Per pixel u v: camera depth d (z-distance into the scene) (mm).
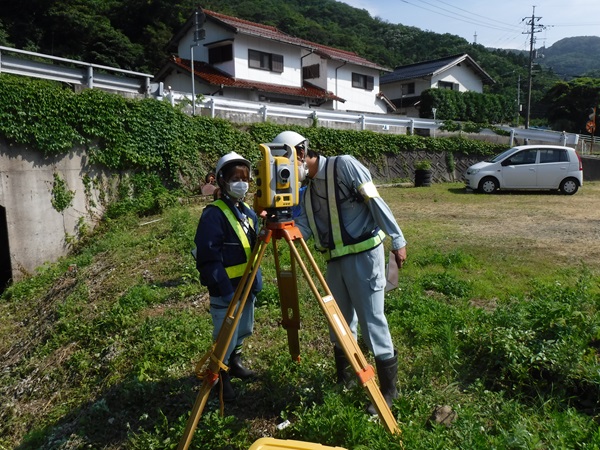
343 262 3371
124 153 12961
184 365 4508
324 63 29609
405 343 4539
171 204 13070
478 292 5762
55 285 9359
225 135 15078
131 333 5438
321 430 3137
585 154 22891
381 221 3244
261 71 26297
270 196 3021
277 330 4961
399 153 19172
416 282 6055
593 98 41125
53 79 12438
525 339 4047
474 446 2789
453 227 9977
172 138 13844
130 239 10406
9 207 11023
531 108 53688
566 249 7809
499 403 3482
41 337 6609
